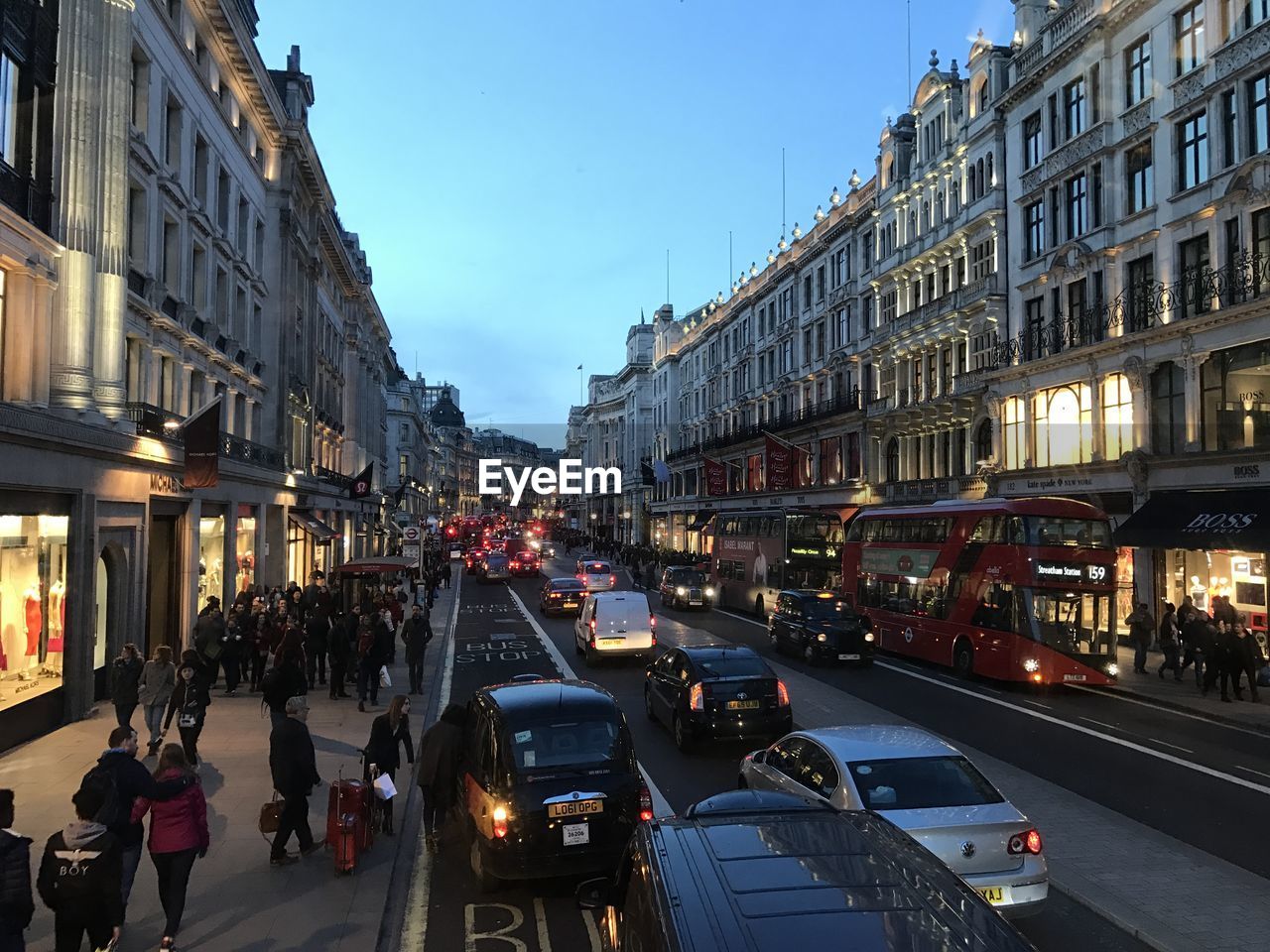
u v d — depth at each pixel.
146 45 19.64
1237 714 15.94
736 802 5.20
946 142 35.94
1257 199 21.47
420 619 18.30
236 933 6.93
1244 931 7.05
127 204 17.86
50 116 15.90
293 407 34.75
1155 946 6.82
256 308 31.53
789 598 23.97
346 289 52.66
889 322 40.75
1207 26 23.22
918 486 37.12
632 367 99.00
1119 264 26.62
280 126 32.56
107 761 6.82
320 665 19.30
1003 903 6.46
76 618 14.92
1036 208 30.75
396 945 6.96
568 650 24.92
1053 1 30.97
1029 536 18.98
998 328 32.16
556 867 7.61
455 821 9.39
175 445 19.48
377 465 67.56
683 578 37.72
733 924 3.37
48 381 15.40
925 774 7.27
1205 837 9.45
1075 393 28.06
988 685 19.69
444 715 9.16
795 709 16.39
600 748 8.20
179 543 21.31
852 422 43.91
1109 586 18.94
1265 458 20.83
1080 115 28.45
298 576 35.59
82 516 15.09
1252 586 21.70
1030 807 10.42
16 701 13.10
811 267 51.03
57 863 5.88
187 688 11.87
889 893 3.63
